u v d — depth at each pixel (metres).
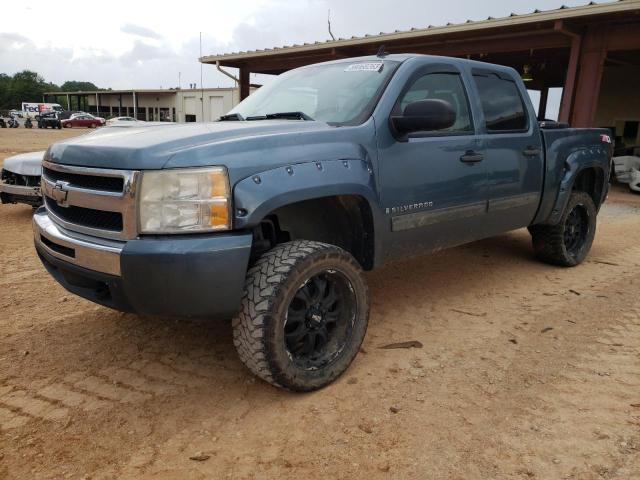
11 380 3.09
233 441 2.54
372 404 2.85
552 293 4.71
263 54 16.67
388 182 3.38
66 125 47.12
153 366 3.28
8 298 4.42
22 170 7.42
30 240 6.54
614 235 7.55
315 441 2.54
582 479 2.27
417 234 3.69
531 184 4.71
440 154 3.74
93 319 3.99
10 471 2.32
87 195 2.77
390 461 2.39
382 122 3.38
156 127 3.31
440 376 3.17
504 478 2.28
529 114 4.75
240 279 2.65
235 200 2.61
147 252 2.51
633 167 13.38
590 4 10.29
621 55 14.05
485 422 2.69
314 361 3.01
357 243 3.45
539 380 3.12
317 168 2.92
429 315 4.16
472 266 5.57
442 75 3.99
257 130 2.95
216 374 3.19
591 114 11.76
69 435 2.58
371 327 3.92
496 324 3.98
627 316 4.14
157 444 2.52
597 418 2.72
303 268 2.78
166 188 2.54
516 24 11.37
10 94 103.38
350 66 3.98
